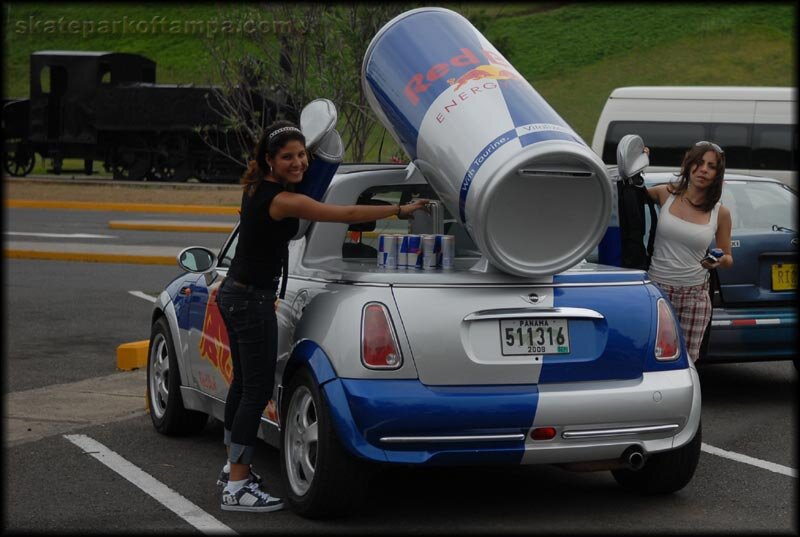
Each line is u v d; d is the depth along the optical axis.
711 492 5.93
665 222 6.80
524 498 5.82
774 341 8.14
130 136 38.00
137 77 39.06
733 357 8.14
